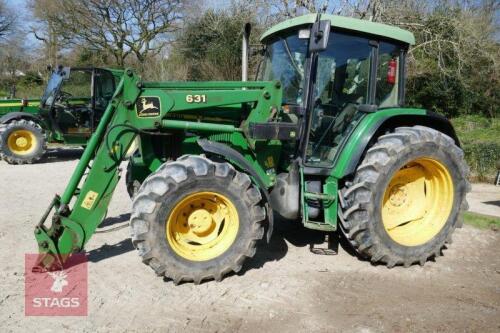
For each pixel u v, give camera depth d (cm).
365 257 424
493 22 1470
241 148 413
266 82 403
